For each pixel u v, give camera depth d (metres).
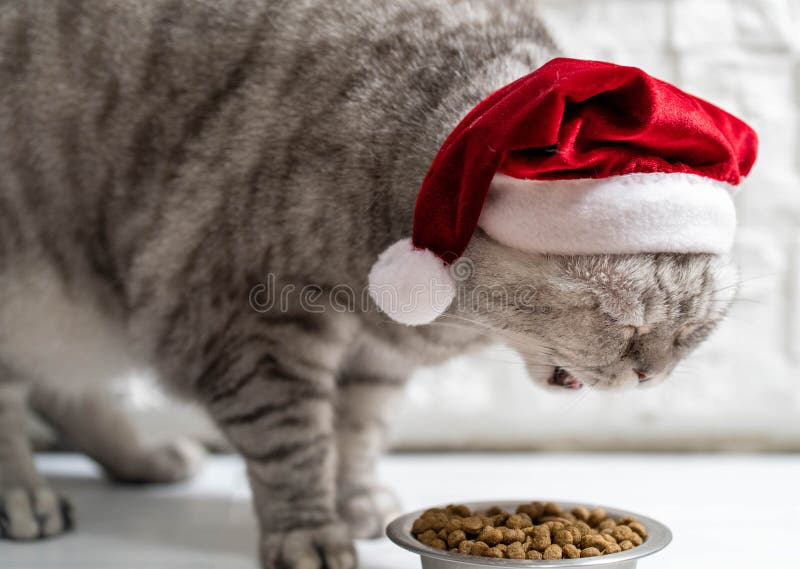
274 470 0.73
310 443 0.74
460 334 0.74
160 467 0.92
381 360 0.81
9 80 0.76
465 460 0.99
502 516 0.69
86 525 0.82
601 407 1.00
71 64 0.75
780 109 0.99
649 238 0.62
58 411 0.90
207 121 0.72
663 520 0.81
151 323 0.76
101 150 0.75
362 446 0.84
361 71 0.71
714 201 0.64
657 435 1.01
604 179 0.62
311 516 0.73
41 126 0.76
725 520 0.81
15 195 0.77
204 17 0.73
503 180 0.64
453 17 0.73
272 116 0.71
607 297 0.64
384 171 0.69
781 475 0.92
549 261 0.65
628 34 0.99
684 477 0.92
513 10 0.75
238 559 0.75
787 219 0.99
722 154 0.64
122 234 0.75
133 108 0.74
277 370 0.73
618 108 0.62
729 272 0.68
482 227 0.65
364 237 0.70
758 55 0.99
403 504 0.85
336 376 0.80
